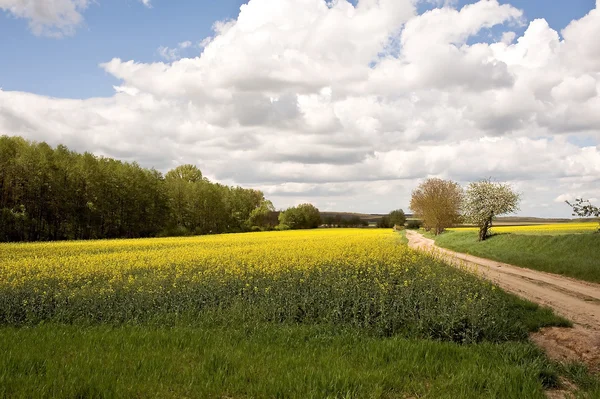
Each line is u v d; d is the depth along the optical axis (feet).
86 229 219.20
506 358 25.77
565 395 21.40
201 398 19.84
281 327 33.09
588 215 79.97
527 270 75.00
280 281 45.75
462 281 46.44
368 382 21.45
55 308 39.24
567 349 29.55
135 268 61.41
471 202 139.33
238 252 79.51
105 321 36.50
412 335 32.01
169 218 277.23
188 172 351.05
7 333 31.48
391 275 50.78
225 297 41.01
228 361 24.18
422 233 264.11
